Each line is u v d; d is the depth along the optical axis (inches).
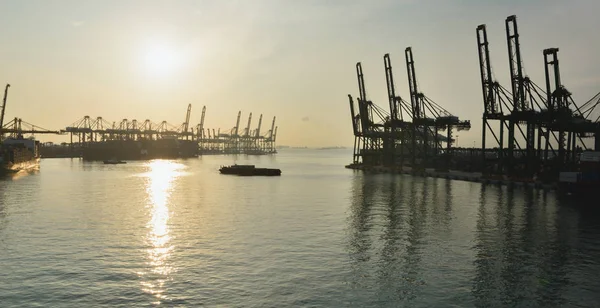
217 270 1216.8
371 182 4269.2
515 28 3425.2
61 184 3902.6
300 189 3597.4
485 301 1005.8
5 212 2210.9
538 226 1867.6
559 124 3216.0
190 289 1067.9
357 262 1302.9
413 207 2461.9
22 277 1148.5
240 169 5600.4
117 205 2527.1
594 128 3161.9
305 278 1151.0
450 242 1568.7
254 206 2522.1
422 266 1267.2
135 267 1240.2
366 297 1023.6
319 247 1486.2
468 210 2337.6
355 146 7377.0
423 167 5231.3
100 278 1144.8
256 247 1481.3
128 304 976.3
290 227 1844.2
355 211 2316.7
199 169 6830.7
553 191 3201.3
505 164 4210.1
